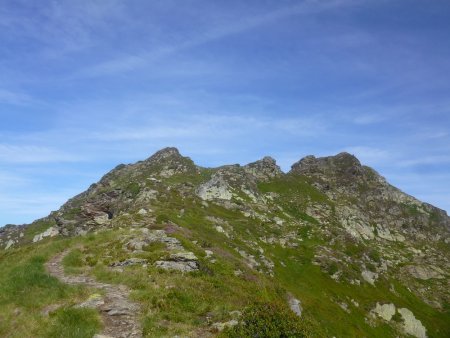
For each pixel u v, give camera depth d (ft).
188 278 102.42
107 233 152.35
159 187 339.77
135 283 93.04
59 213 561.02
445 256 552.82
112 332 67.36
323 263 319.47
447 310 357.41
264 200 481.46
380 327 274.16
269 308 68.74
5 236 552.82
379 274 361.71
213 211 341.82
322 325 220.23
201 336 66.90
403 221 647.97
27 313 75.36
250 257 244.42
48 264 117.19
